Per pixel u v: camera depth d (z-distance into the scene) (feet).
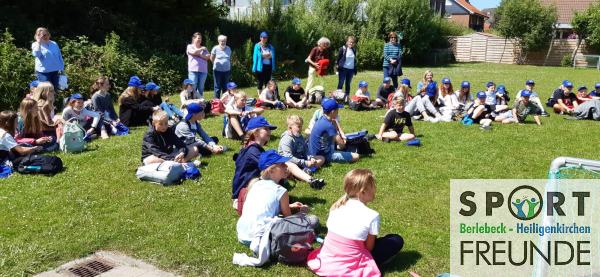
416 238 17.31
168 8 71.61
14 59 43.78
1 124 24.61
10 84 42.09
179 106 46.50
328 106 25.64
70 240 16.96
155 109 35.70
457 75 85.46
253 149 19.42
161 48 67.00
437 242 17.04
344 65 47.42
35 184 22.31
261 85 48.93
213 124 36.32
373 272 14.14
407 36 111.34
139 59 58.03
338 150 27.32
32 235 17.30
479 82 72.59
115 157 26.89
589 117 41.09
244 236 16.39
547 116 42.29
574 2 172.86
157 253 16.17
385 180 23.62
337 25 98.94
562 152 29.66
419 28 113.29
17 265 15.23
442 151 29.30
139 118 35.91
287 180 22.57
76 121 28.91
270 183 16.71
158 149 24.14
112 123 32.86
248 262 15.29
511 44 131.75
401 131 31.94
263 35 47.44
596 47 124.47
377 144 30.76
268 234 15.39
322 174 24.30
